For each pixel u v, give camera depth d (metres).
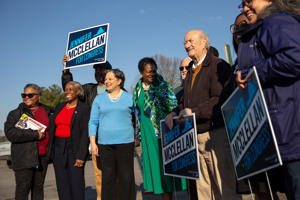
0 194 6.00
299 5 1.69
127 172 3.56
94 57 4.59
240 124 1.87
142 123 3.73
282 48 1.57
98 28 4.65
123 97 3.72
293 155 1.53
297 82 1.60
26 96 3.96
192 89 2.84
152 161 3.60
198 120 2.75
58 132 3.86
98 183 4.23
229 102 2.02
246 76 1.74
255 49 1.84
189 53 2.88
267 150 1.56
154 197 4.88
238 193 2.36
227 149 2.63
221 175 2.66
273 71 1.61
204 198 2.86
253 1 1.92
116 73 3.73
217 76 2.64
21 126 3.78
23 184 3.70
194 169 2.35
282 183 2.08
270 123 1.49
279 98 1.63
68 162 3.80
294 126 1.56
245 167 1.86
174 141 2.74
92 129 3.75
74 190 3.72
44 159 3.93
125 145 3.58
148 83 3.76
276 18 1.67
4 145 10.54
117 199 3.87
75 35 4.90
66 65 4.88
